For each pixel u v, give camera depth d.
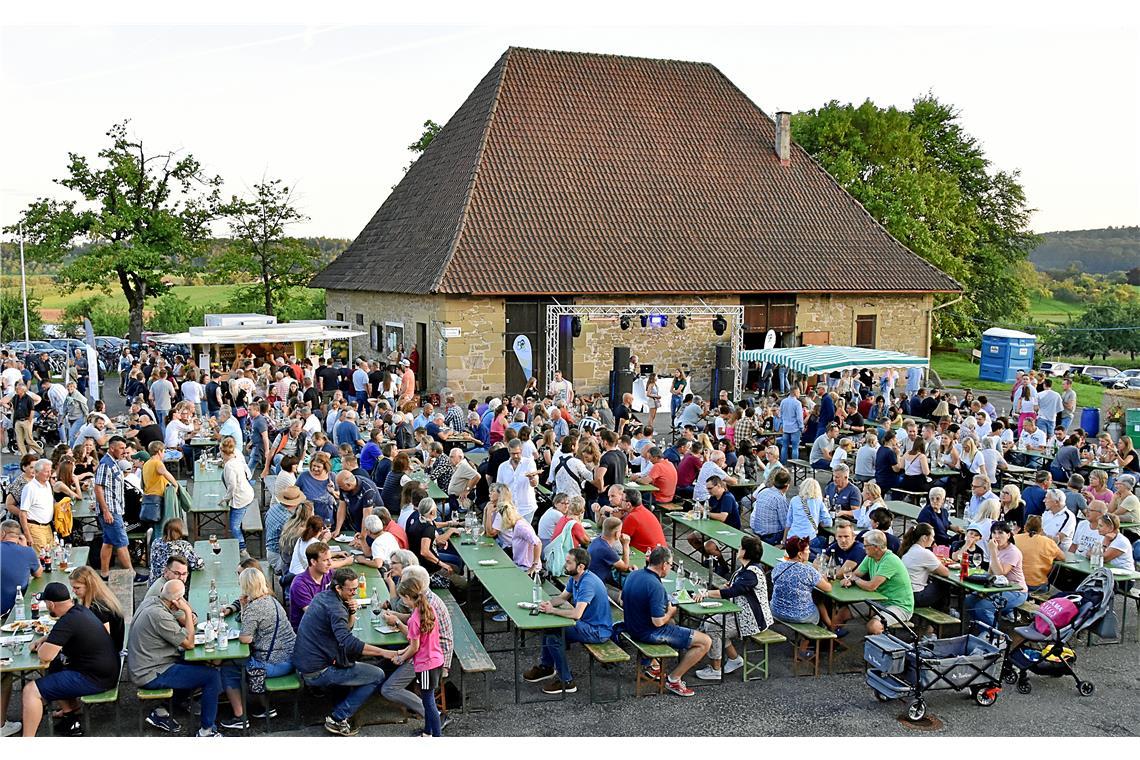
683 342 29.06
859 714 9.20
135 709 9.10
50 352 39.50
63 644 8.13
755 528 13.13
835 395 21.36
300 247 46.69
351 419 17.88
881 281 30.91
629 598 9.59
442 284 25.53
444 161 31.39
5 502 13.10
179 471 18.48
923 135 52.31
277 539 11.79
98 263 41.44
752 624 9.96
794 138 46.62
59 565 10.69
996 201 55.78
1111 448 18.08
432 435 18.19
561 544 11.24
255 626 8.53
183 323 55.56
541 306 27.08
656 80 32.88
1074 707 9.46
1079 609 10.23
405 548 11.43
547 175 29.08
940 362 51.25
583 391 27.97
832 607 10.73
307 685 8.91
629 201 29.55
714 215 30.38
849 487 13.98
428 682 8.48
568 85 31.39
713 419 19.78
